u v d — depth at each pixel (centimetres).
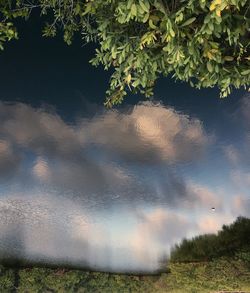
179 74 448
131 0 357
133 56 443
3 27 589
